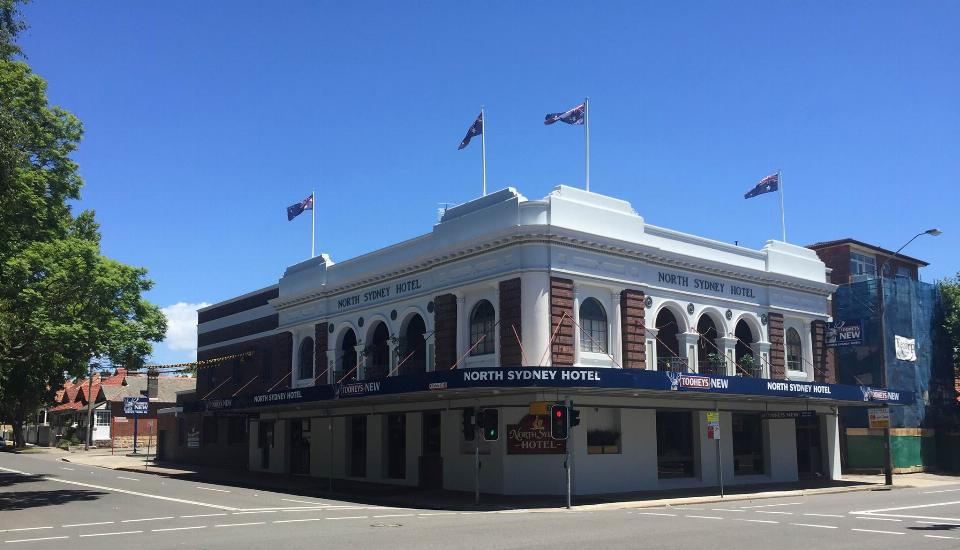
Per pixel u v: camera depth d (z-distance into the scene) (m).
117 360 28.59
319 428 37.94
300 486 32.06
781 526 17.56
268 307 44.62
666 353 33.00
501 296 29.19
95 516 20.33
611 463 28.58
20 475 38.44
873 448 40.72
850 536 15.70
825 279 40.44
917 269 49.91
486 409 24.44
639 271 31.47
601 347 29.91
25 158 23.44
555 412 23.64
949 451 43.41
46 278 26.19
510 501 25.39
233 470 43.56
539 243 28.64
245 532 16.47
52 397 73.56
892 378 41.31
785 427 35.81
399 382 27.59
